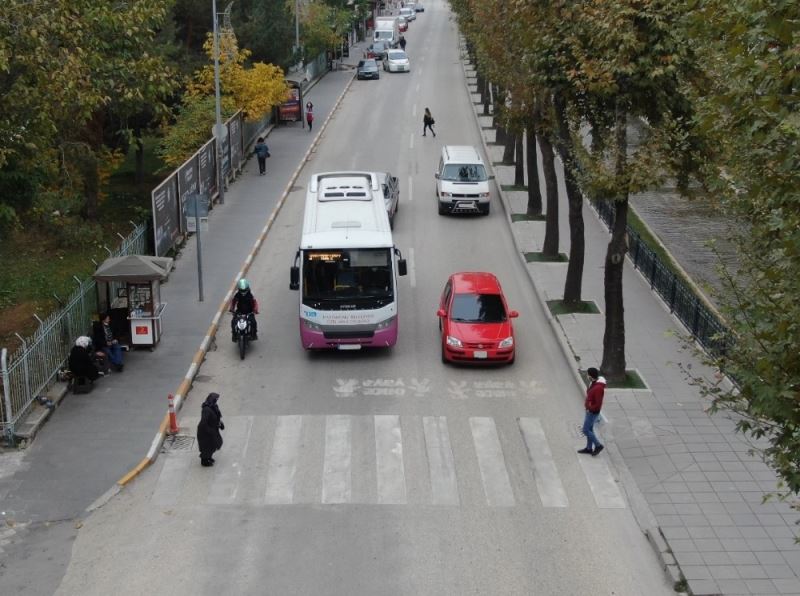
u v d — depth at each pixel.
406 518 15.43
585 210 35.06
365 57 79.88
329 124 52.56
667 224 33.25
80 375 19.41
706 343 21.42
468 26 44.78
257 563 14.12
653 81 17.97
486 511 15.66
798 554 14.27
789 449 10.09
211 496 16.03
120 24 23.53
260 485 16.42
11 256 28.81
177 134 38.00
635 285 26.75
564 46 20.11
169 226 28.75
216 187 36.53
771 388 9.77
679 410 19.12
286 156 44.06
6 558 14.14
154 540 14.70
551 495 16.16
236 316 22.05
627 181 18.39
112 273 20.92
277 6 55.94
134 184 40.81
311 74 67.56
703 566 13.96
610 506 15.81
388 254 21.69
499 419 19.02
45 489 15.98
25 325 23.80
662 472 16.83
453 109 56.34
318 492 16.23
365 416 19.09
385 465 17.17
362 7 94.81
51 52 21.14
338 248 21.52
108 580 13.67
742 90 10.18
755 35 9.63
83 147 27.58
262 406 19.48
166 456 17.33
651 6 17.31
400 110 56.44
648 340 22.66
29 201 24.36
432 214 34.62
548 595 13.40
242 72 41.22
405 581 13.69
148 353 21.72
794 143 9.77
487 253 30.19
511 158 41.91
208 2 45.94
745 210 12.63
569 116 20.47
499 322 21.62
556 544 14.70
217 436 16.86
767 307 10.41
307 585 13.58
